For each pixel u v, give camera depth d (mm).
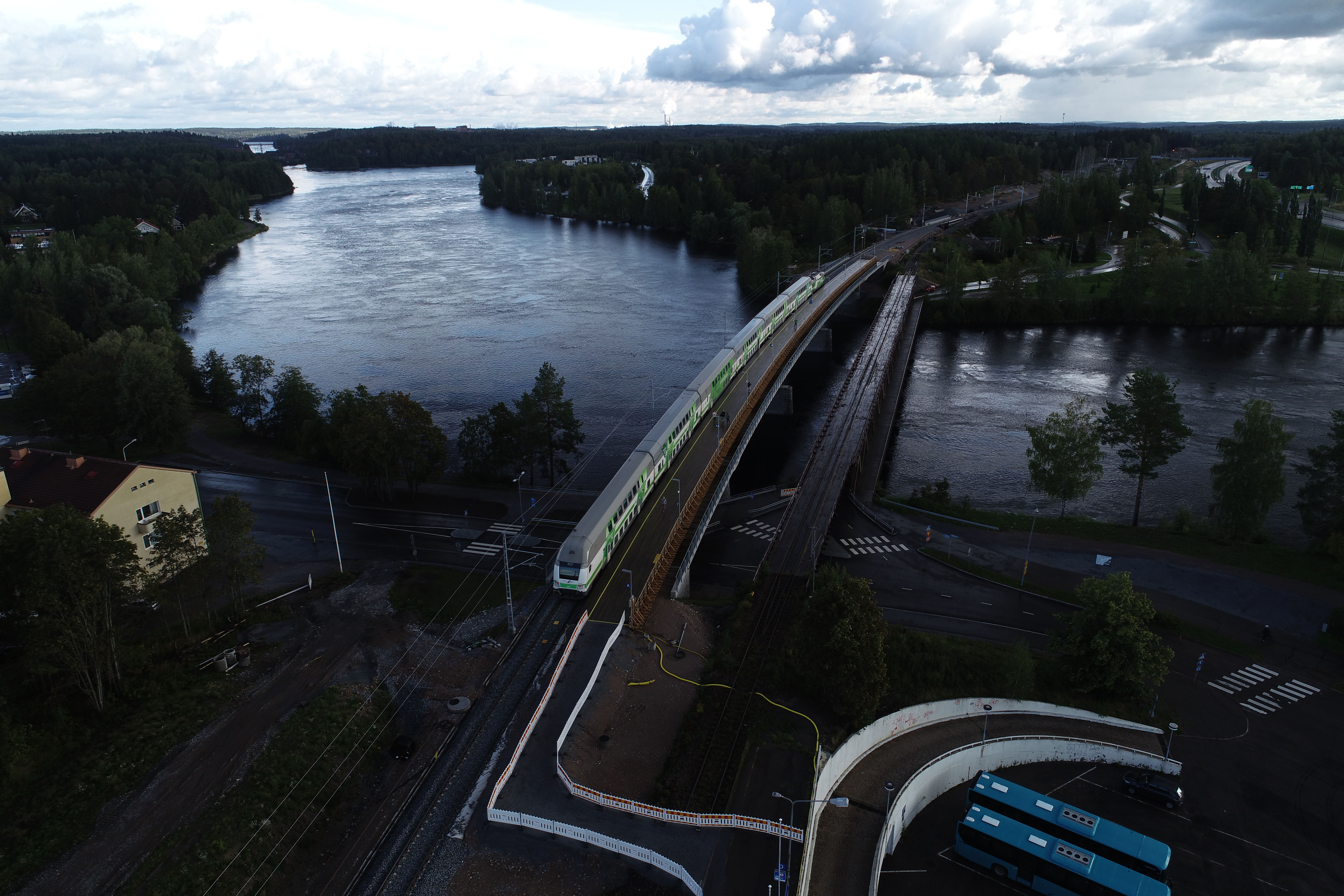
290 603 97812
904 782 72250
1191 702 85688
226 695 81438
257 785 69438
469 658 85812
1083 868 63969
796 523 115125
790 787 67688
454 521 119125
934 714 81062
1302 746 79750
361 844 64500
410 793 69062
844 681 75000
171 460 141250
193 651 87812
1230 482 116312
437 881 60031
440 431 123938
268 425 153500
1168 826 71625
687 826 63094
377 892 59500
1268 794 74500
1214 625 97688
